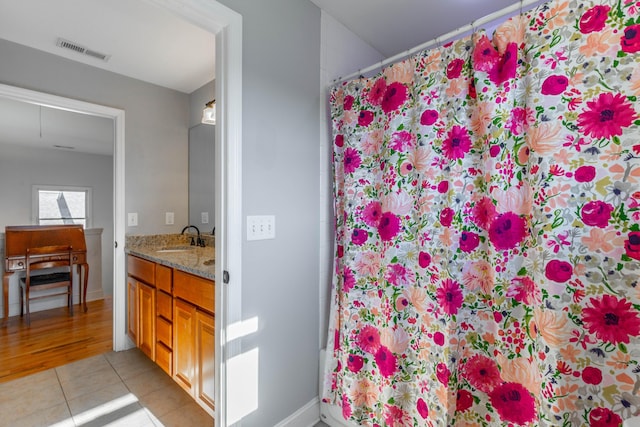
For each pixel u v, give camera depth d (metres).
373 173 1.48
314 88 1.59
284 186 1.44
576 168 0.93
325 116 1.67
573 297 0.94
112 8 1.58
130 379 1.98
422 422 1.26
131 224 2.42
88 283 3.85
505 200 1.08
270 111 1.36
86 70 2.19
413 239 1.32
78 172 5.19
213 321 1.44
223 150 1.21
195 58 2.12
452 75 1.20
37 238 3.29
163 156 2.62
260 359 1.34
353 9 1.63
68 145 4.58
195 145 2.70
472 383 1.19
